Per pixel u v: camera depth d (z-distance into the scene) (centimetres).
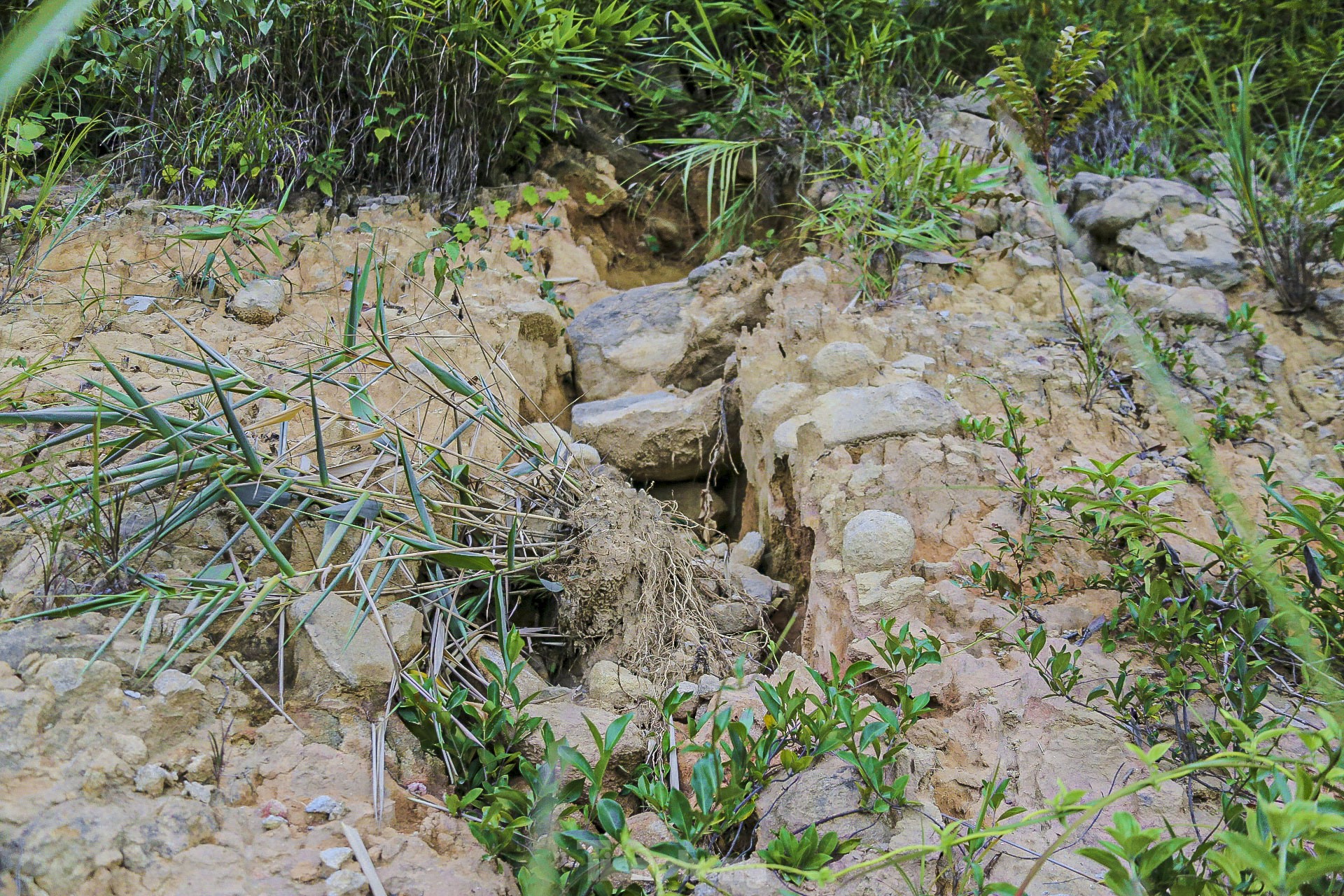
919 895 157
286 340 286
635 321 348
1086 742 198
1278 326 333
